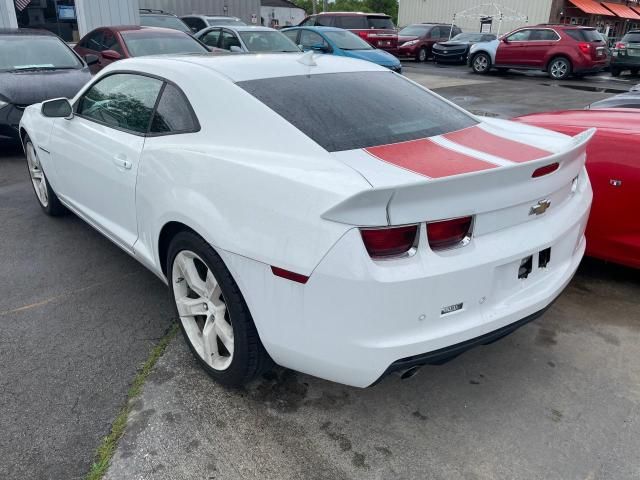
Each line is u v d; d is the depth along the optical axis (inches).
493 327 85.8
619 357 112.6
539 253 92.2
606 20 1337.4
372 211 73.2
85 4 528.4
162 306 131.0
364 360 78.2
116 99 128.0
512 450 88.5
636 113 153.6
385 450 88.3
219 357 102.3
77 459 85.0
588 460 86.4
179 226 102.9
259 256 82.4
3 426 91.4
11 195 213.6
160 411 95.6
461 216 78.8
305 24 687.1
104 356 111.0
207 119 101.2
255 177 86.0
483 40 823.7
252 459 85.8
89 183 137.3
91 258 156.6
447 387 103.5
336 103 101.7
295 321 81.3
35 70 282.0
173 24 511.2
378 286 74.3
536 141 104.5
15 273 146.9
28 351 112.3
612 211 131.7
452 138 99.7
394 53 679.1
